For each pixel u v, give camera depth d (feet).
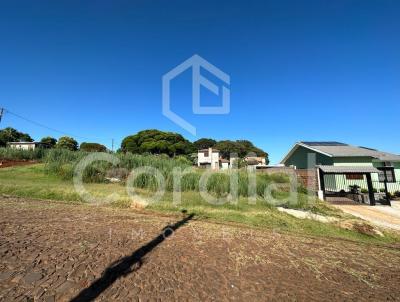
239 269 14.78
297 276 14.44
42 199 31.99
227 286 12.60
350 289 13.33
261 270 14.88
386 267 16.75
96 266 13.66
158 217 26.48
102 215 25.67
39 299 10.19
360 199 48.16
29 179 42.34
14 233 18.02
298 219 29.17
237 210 31.55
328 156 57.82
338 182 58.34
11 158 61.72
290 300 11.75
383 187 56.95
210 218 27.61
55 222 21.76
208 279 13.21
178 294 11.46
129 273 13.20
